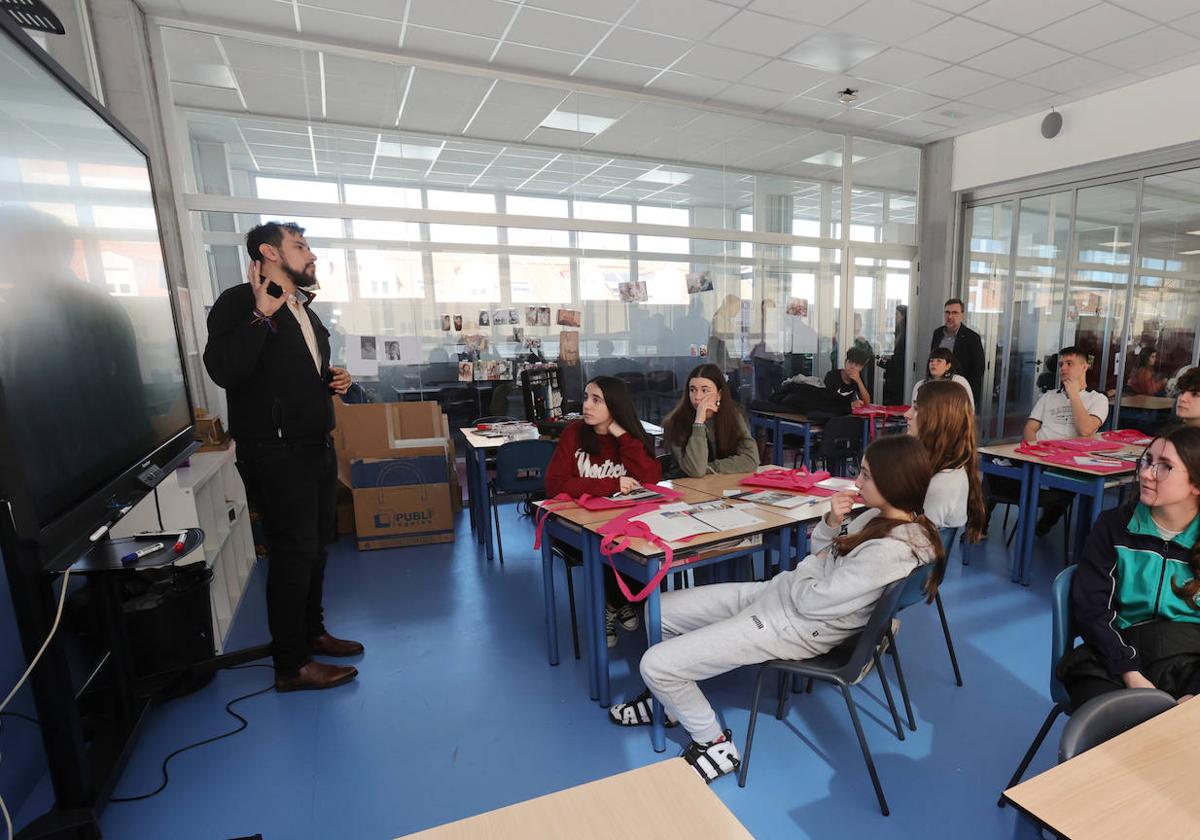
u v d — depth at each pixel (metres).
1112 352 5.47
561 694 2.26
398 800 1.76
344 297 5.22
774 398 5.49
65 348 1.47
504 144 5.80
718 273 6.46
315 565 2.46
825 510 2.14
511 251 5.74
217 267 4.52
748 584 2.02
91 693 1.95
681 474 3.30
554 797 0.79
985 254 6.50
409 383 5.60
